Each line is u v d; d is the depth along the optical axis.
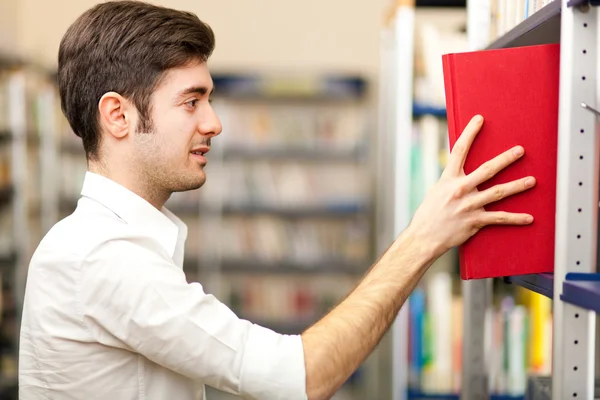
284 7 4.98
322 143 4.67
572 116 0.93
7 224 3.98
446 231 1.00
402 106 2.07
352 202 4.71
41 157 4.32
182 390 1.05
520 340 1.91
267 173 4.73
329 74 4.73
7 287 3.91
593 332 0.95
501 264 1.02
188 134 1.03
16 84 3.98
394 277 1.00
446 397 2.05
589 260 0.94
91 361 0.99
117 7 1.03
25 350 1.06
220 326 0.94
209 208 4.64
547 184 1.02
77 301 0.96
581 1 0.89
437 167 2.10
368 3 4.97
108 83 1.01
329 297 4.77
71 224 1.02
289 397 0.92
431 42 2.12
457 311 2.06
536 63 1.01
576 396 0.94
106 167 1.05
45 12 4.98
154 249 1.01
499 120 1.01
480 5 1.63
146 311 0.93
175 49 1.00
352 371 0.96
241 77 4.66
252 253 4.70
